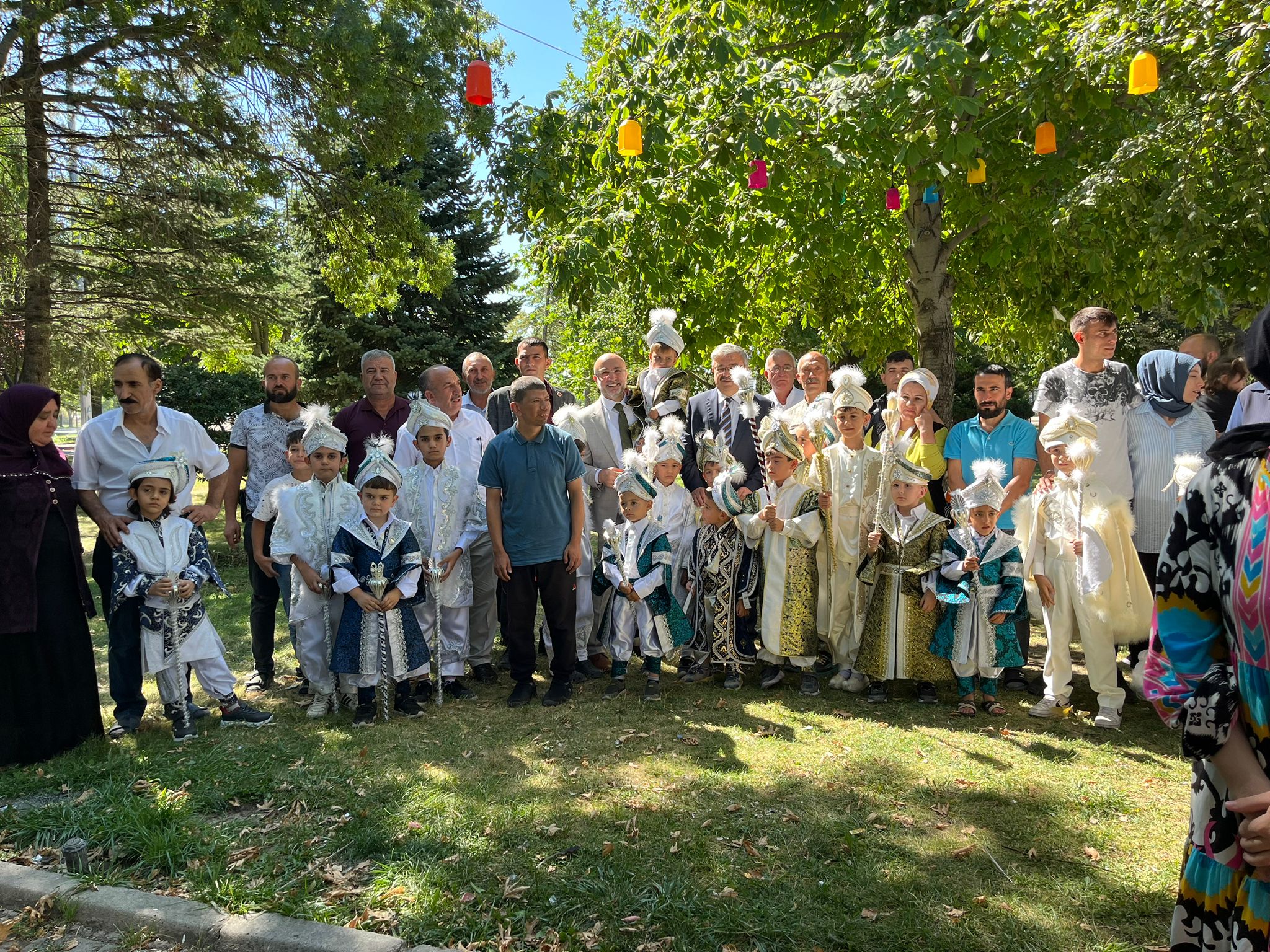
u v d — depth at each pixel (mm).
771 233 8039
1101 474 5086
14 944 2881
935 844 3406
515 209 8984
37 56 10539
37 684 4340
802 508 5336
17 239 11203
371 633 4867
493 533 5238
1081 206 6891
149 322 14078
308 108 11344
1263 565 1528
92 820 3562
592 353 12422
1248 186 6836
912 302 9031
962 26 6961
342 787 3977
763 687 5492
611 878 3152
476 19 11242
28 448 4371
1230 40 6215
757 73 7070
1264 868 1517
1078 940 2791
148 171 11578
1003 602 4844
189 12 10367
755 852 3346
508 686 5645
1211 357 5398
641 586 5160
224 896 3027
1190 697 1641
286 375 5746
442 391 5664
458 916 2920
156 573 4625
